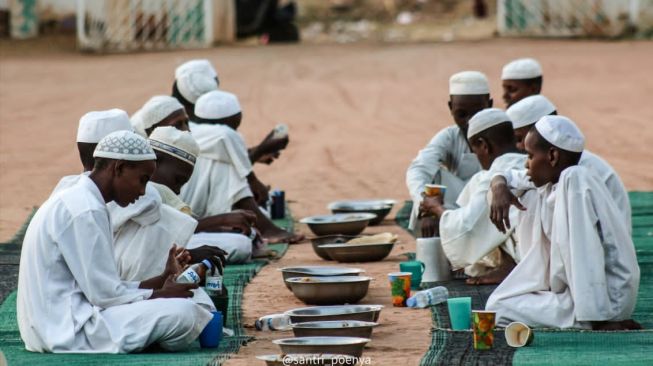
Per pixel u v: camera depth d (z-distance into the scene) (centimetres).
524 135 2136
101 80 6806
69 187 1722
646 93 5866
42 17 9000
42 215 1652
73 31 9000
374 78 6775
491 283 2164
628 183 3659
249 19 9156
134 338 1634
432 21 10431
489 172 2125
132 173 1634
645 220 2922
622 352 1636
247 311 1991
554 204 1830
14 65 7519
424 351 1672
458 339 1745
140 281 1762
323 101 5994
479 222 2122
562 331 1788
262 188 2733
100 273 1634
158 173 1973
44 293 1636
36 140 4881
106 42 8669
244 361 1614
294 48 8525
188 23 8888
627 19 8694
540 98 2136
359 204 3033
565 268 1809
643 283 2186
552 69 6838
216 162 2603
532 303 1831
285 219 3114
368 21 10544
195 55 8094
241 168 2602
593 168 1969
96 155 1639
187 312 1653
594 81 6341
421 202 2294
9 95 6200
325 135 5031
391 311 1978
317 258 2511
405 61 7456
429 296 2000
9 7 8862
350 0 10844
